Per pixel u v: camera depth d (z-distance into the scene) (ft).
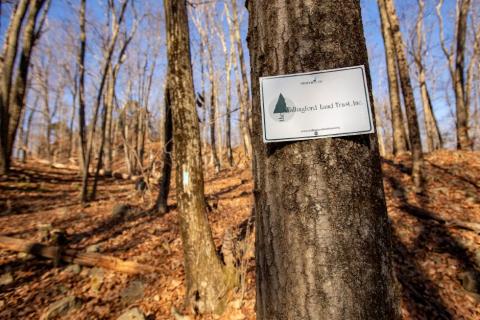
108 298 12.36
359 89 3.37
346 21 3.59
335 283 3.05
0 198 25.68
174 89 12.30
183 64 12.40
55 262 14.43
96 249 16.12
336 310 3.01
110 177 47.11
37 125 101.19
